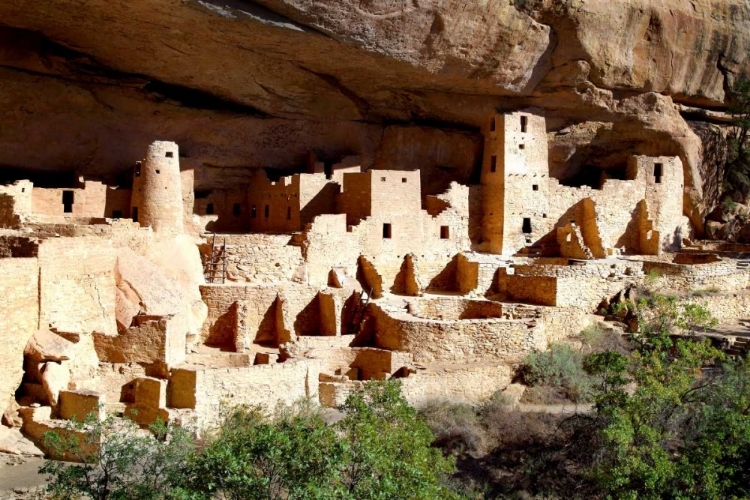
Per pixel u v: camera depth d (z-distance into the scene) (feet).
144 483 53.98
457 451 75.82
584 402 85.40
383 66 98.63
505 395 84.48
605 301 103.60
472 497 68.69
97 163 100.48
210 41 88.48
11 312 66.23
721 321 105.50
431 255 107.96
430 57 98.48
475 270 105.29
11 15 81.61
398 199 104.42
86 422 59.77
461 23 95.81
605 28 107.86
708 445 63.72
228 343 87.97
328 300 92.02
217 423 71.61
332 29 87.66
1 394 65.21
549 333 95.86
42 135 95.66
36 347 67.67
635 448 67.15
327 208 105.70
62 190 92.43
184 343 80.43
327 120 110.22
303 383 78.43
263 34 86.69
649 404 72.18
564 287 100.12
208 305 88.07
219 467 51.13
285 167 112.78
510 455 76.18
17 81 90.27
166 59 93.30
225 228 109.19
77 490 54.65
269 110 105.91
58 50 90.79
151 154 90.58
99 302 75.61
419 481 53.98
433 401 81.41
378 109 112.27
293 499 48.80
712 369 87.25
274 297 90.89
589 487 71.15
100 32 86.22
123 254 80.59
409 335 88.89
